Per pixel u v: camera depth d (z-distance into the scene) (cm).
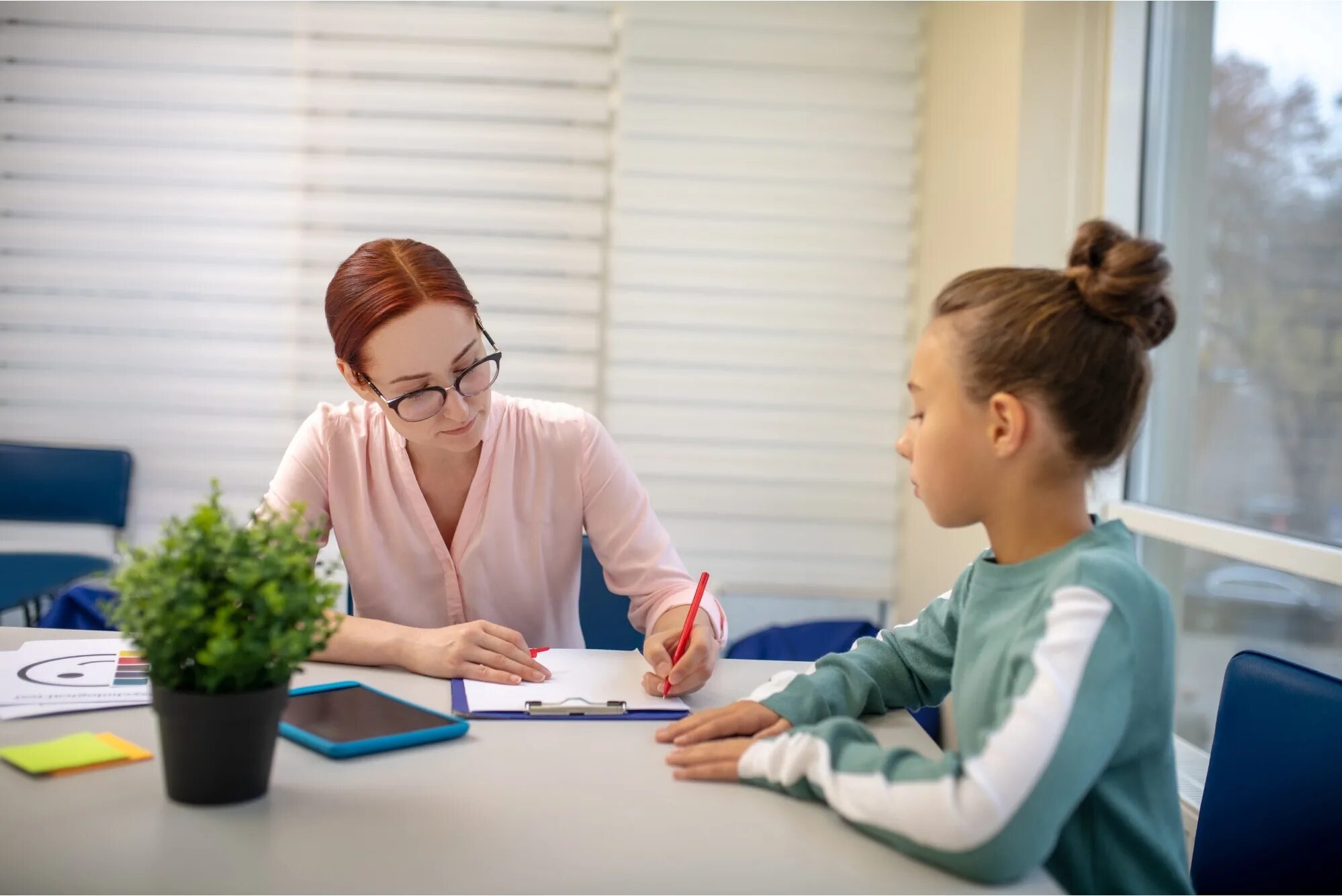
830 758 94
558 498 163
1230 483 192
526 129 285
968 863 81
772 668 140
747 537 293
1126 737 91
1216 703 196
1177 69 216
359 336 133
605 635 189
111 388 282
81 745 101
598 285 289
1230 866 110
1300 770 107
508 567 163
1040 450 94
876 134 291
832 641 274
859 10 288
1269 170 183
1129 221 225
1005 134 236
